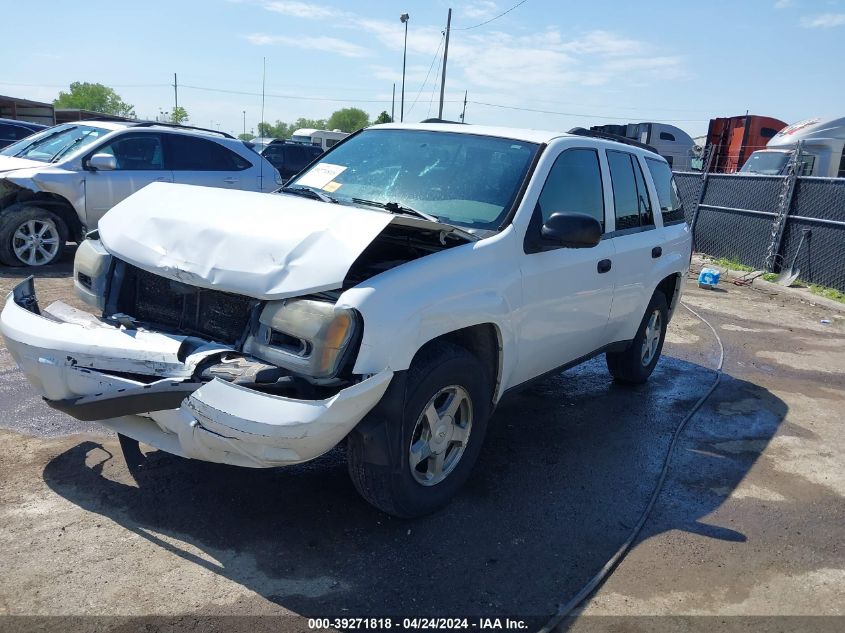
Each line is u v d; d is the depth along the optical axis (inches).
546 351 174.4
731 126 923.4
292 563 126.1
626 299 207.8
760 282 482.0
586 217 152.7
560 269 168.9
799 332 356.2
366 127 203.0
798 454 198.7
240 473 155.2
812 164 663.8
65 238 360.8
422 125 193.5
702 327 350.6
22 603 110.6
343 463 164.4
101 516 135.4
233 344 129.5
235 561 125.3
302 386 117.9
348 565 127.1
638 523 151.3
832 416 233.0
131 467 154.1
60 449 160.2
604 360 277.9
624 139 223.3
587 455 184.5
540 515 151.2
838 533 155.7
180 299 138.2
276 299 120.9
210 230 132.8
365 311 119.0
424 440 138.5
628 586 129.1
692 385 255.3
